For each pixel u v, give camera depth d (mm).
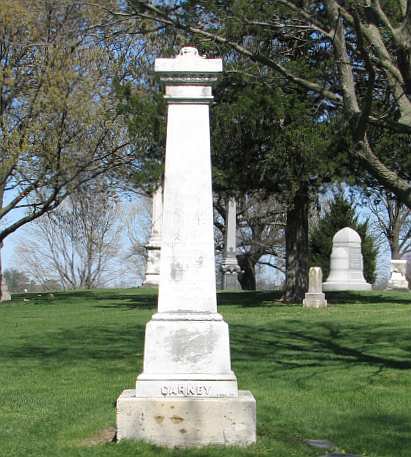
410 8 10500
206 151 7625
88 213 61031
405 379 11133
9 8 27016
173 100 7668
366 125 10484
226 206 46906
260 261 63062
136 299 30125
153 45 23531
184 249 7488
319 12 13508
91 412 8758
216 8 13117
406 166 22734
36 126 27703
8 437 7477
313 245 46969
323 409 9172
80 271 64750
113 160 30172
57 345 15344
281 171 23734
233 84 19281
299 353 14086
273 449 6855
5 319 21766
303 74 17406
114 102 28125
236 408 6969
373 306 24578
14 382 11000
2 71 27797
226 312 23000
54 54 27078
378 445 7457
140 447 6688
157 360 7258
